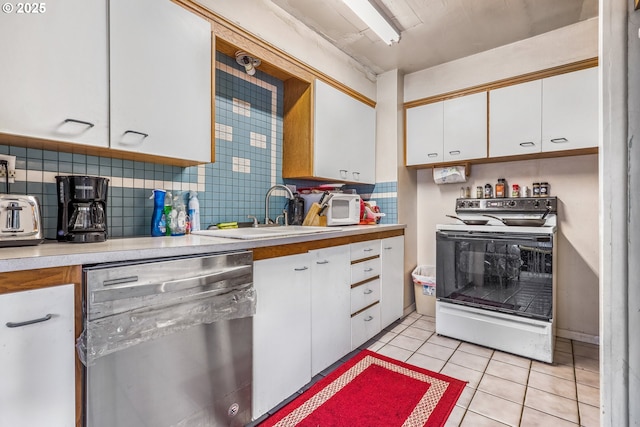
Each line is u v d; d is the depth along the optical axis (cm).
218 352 130
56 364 92
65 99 117
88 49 122
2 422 83
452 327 243
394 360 209
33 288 89
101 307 98
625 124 57
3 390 83
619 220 57
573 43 228
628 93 57
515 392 174
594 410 158
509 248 223
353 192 292
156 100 143
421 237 325
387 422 150
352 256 217
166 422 113
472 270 238
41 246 117
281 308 160
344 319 208
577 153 243
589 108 222
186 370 119
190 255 125
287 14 216
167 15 147
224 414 133
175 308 116
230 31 180
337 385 180
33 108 110
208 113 165
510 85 254
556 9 211
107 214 156
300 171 242
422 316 295
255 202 230
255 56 197
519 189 272
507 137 253
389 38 236
